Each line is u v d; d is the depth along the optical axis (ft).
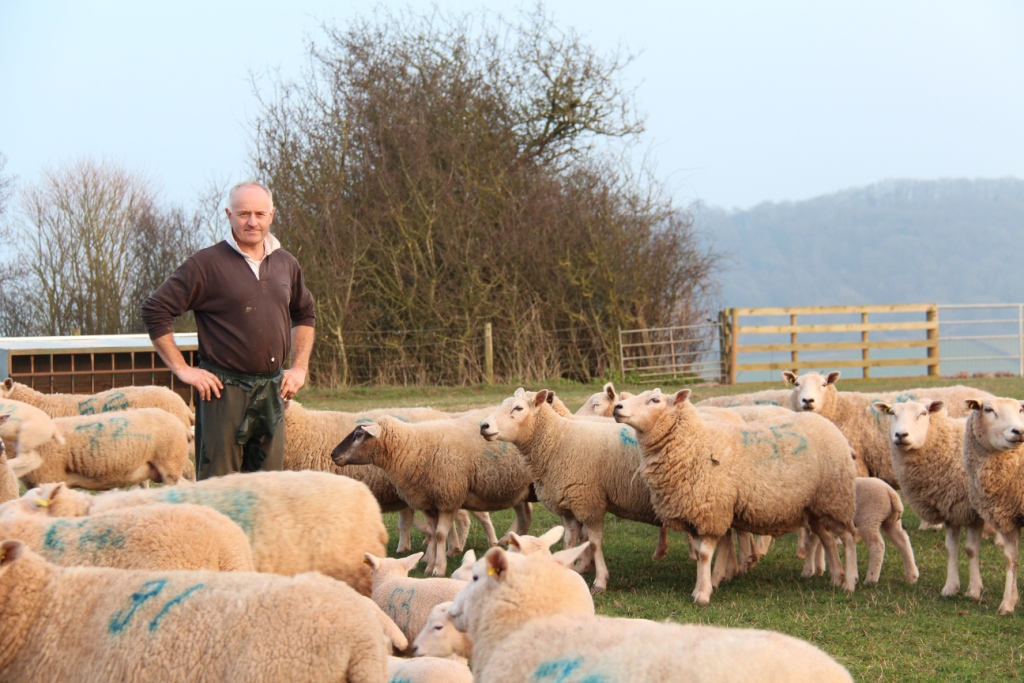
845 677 10.77
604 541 35.42
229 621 12.92
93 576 14.06
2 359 55.16
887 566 31.17
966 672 20.20
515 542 16.80
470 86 95.86
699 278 98.63
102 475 32.89
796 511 28.37
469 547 34.76
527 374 90.43
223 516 17.51
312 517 19.67
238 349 21.90
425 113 94.79
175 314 21.72
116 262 101.71
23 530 16.63
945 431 28.02
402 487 31.58
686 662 10.85
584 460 30.27
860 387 82.43
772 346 95.66
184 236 107.55
